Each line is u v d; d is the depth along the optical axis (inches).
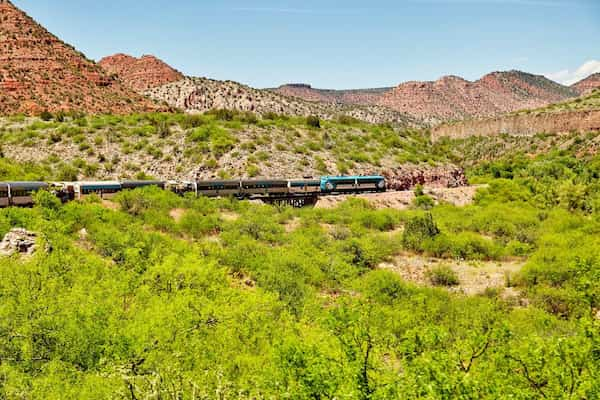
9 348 516.1
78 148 3034.0
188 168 2854.3
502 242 1766.7
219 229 1718.8
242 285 1067.3
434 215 2278.5
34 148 3034.0
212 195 2327.8
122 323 591.5
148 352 524.1
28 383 457.4
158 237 1267.2
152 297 706.8
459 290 1251.2
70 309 593.6
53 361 490.9
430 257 1620.3
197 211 1937.7
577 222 1969.7
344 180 2664.9
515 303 1114.1
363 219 2101.4
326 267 1288.1
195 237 1576.0
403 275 1390.3
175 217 1817.2
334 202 2500.0
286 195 2509.8
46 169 2748.5
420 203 2591.0
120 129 3361.2
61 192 1841.8
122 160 2957.7
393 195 2657.5
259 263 1200.8
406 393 350.9
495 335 454.6
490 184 3048.7
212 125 3437.5
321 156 3230.8
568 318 933.2
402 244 1717.5
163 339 551.2
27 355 502.9
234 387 452.1
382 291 1109.7
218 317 634.8
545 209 2591.0
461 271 1446.9
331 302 1011.3
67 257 841.5
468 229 2042.3
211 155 2967.5
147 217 1665.8
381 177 2839.6
